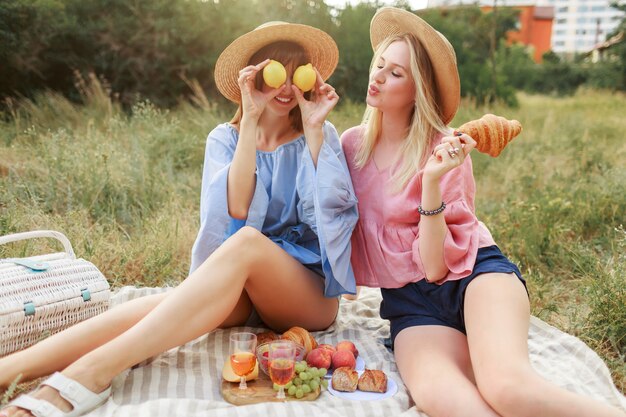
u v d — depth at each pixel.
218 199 2.90
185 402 2.35
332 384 2.63
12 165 5.43
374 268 2.98
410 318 2.83
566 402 2.10
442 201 2.70
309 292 2.97
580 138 8.36
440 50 2.81
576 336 3.39
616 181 5.74
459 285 2.69
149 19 9.18
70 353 2.43
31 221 4.21
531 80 18.28
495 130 2.65
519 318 2.47
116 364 2.34
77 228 4.17
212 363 2.78
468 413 2.25
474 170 6.80
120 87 9.30
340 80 11.32
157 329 2.42
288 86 3.00
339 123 9.09
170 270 4.04
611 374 3.06
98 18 9.16
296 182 2.97
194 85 9.65
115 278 3.92
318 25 11.09
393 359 2.96
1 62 8.33
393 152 2.98
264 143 3.14
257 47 3.06
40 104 7.91
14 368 2.32
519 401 2.15
